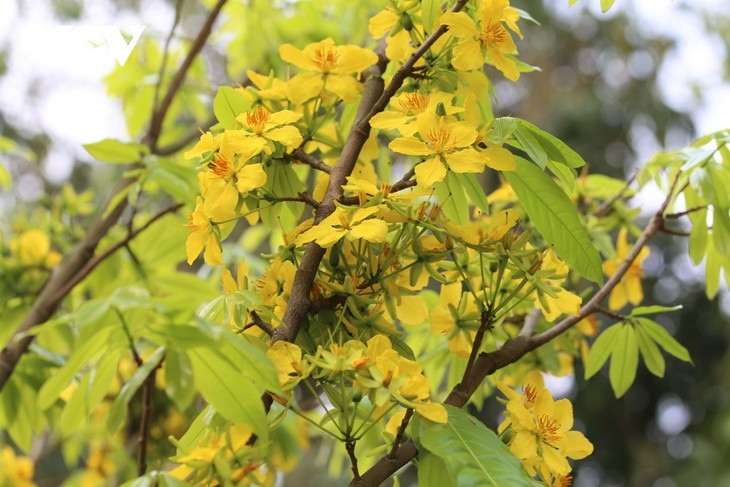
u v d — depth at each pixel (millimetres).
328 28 1173
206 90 1223
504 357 708
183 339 609
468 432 640
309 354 666
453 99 728
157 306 602
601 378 3121
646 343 812
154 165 918
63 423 646
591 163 3281
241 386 623
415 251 684
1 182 1268
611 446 3316
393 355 646
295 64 730
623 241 901
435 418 636
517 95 3400
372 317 674
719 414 3172
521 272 688
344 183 697
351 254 690
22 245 1060
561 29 3301
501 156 685
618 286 894
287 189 720
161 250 1086
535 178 706
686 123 3238
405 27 729
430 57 722
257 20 1215
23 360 934
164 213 965
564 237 708
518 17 725
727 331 3221
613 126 3297
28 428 939
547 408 684
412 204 681
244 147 678
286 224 768
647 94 3240
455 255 723
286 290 679
